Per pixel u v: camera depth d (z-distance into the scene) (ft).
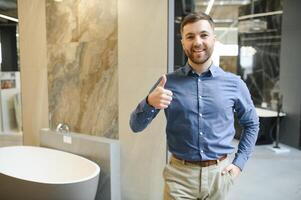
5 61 11.68
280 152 16.20
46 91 10.16
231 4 21.95
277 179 12.38
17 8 10.36
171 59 8.25
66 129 9.74
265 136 17.70
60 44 9.68
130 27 8.46
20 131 11.74
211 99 5.32
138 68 8.50
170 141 5.68
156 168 8.56
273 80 19.31
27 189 7.39
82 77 9.42
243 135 5.81
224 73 5.52
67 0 9.36
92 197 7.91
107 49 8.87
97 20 8.93
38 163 9.68
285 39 17.66
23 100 10.58
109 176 8.64
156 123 8.39
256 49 20.59
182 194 5.51
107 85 9.00
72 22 9.36
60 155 9.41
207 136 5.35
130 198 8.98
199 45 5.15
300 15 16.52
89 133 9.51
